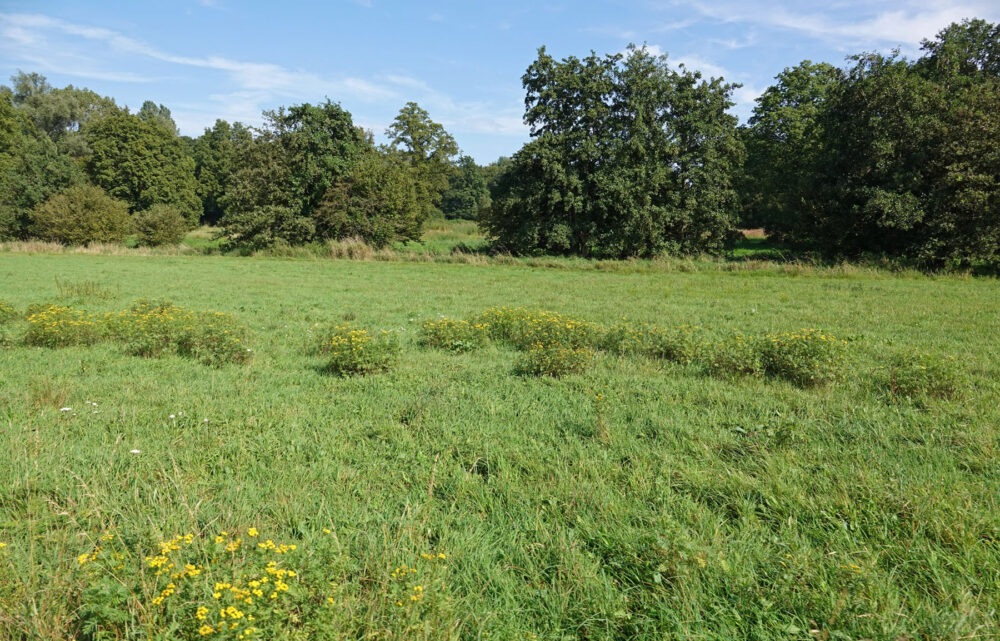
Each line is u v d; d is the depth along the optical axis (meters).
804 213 32.94
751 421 6.09
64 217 42.53
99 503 4.07
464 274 27.28
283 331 11.52
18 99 77.25
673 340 9.48
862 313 14.34
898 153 29.33
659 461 5.02
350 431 5.73
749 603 3.05
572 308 15.65
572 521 4.00
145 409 6.30
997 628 2.80
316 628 2.58
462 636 2.86
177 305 15.08
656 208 34.50
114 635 2.63
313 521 3.88
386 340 8.67
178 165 65.69
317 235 42.03
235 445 5.27
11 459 4.75
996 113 26.47
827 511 4.00
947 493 4.16
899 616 2.88
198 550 3.16
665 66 35.97
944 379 6.89
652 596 3.14
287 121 40.78
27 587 2.98
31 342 9.97
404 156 66.69
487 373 8.30
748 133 49.50
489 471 4.86
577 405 6.68
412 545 3.50
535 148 35.78
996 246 26.09
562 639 2.86
